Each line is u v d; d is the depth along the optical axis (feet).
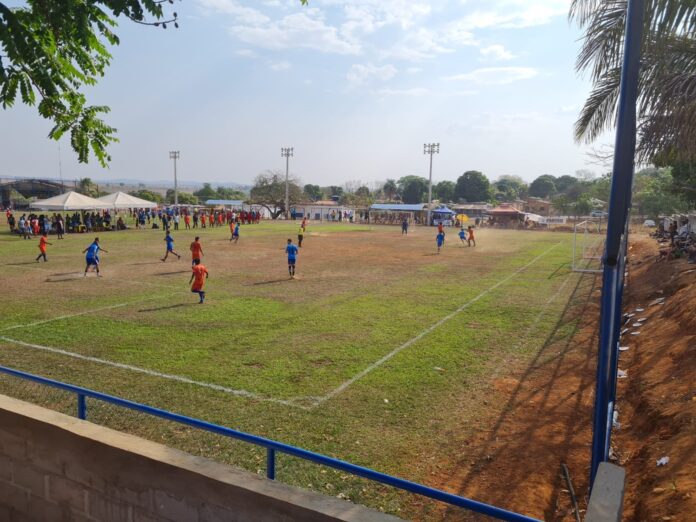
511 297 60.18
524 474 20.99
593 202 258.37
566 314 51.29
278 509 11.46
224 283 67.77
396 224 232.53
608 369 13.44
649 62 29.91
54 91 20.06
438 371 33.71
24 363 34.04
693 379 27.12
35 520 15.67
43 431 15.08
